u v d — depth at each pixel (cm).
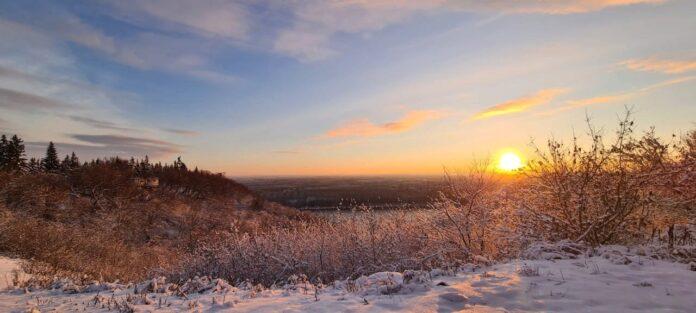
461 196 1013
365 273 945
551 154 984
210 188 7038
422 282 611
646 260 696
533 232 944
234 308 560
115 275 1150
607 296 500
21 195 2920
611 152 909
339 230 1112
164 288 742
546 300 494
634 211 906
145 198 5088
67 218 2997
